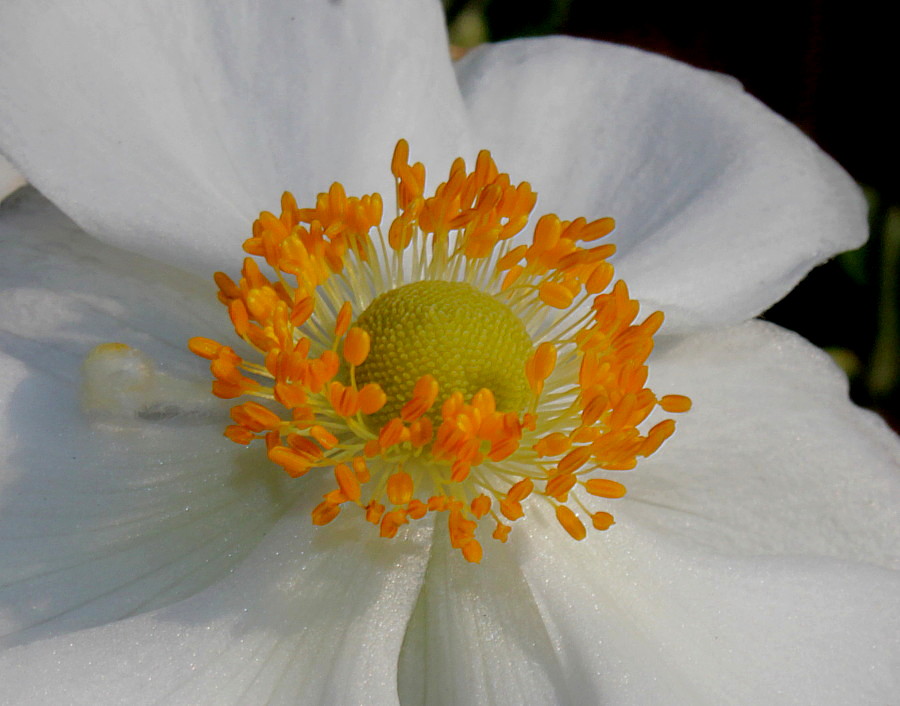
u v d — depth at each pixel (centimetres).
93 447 8
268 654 8
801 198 9
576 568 8
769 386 9
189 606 8
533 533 9
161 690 8
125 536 8
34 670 8
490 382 9
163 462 9
